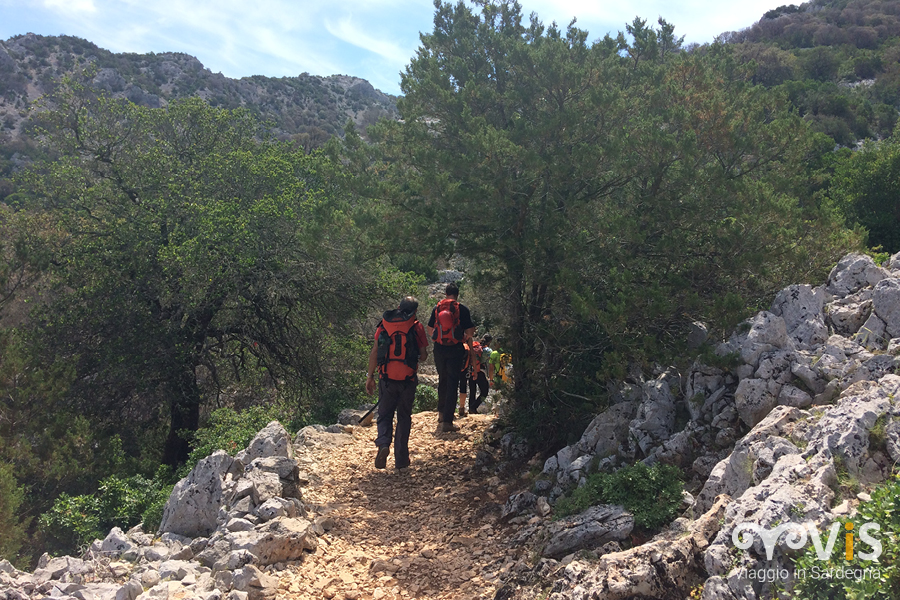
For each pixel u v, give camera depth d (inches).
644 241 255.8
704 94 301.6
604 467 219.6
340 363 639.8
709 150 286.2
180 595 178.5
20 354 495.8
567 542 179.3
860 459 138.9
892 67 2281.0
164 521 250.1
